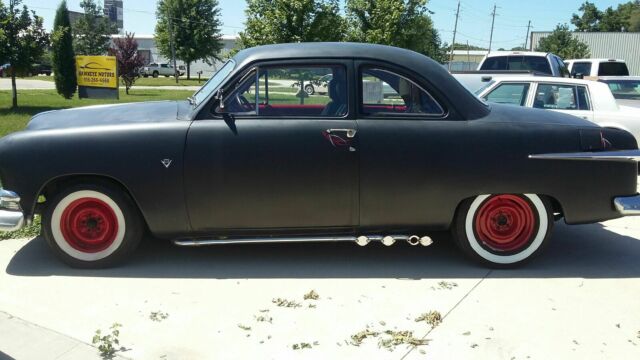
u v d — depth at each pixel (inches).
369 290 160.6
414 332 136.3
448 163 166.1
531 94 335.0
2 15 703.7
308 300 153.6
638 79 470.6
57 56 887.1
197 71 2655.0
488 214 174.2
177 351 126.8
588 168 170.1
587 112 324.5
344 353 126.6
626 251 195.3
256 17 800.3
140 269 173.6
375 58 168.6
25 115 609.3
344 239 171.3
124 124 165.8
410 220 169.8
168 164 162.6
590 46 1596.9
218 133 163.2
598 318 144.6
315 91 168.6
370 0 868.0
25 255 183.8
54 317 142.3
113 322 140.1
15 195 164.1
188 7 2367.1
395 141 164.6
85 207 168.9
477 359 124.6
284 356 125.2
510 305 151.6
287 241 170.7
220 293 157.5
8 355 124.3
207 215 166.2
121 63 1144.2
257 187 164.2
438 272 174.2
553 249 197.0
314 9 768.3
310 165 163.8
